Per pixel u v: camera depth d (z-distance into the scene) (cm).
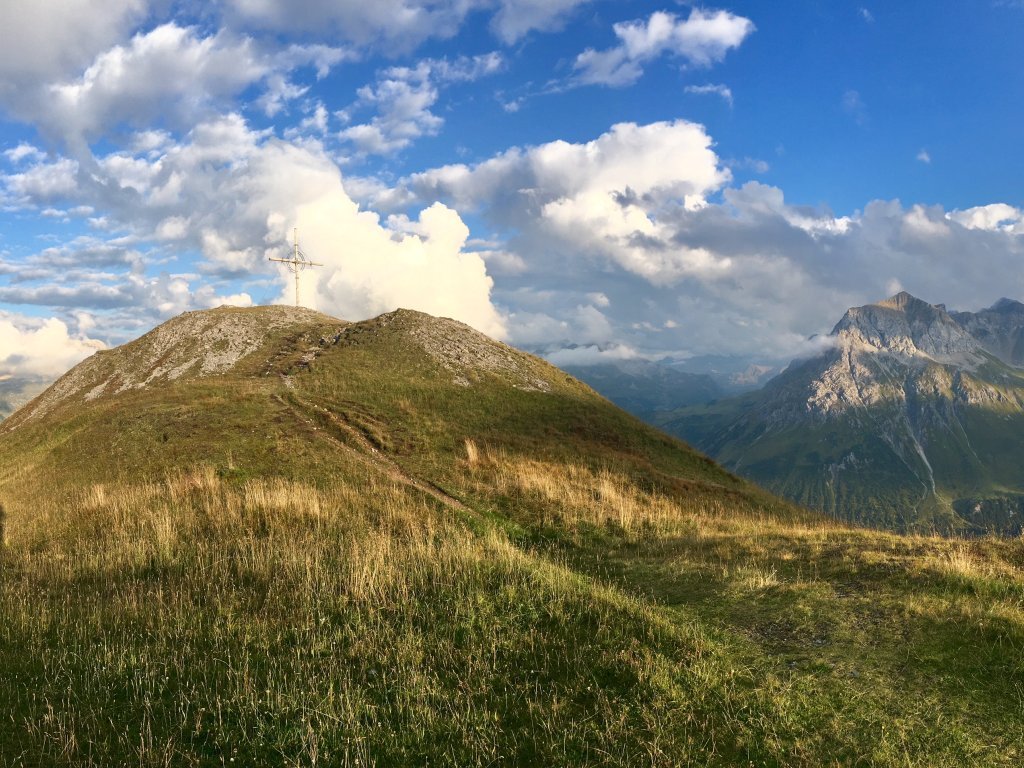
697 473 4131
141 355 6844
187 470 3147
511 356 6028
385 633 1243
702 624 1231
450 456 3456
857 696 930
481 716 948
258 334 6956
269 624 1314
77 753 855
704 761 823
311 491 2656
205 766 847
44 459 3969
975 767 770
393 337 5975
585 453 3828
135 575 1842
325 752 869
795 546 1731
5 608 1463
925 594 1231
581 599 1338
